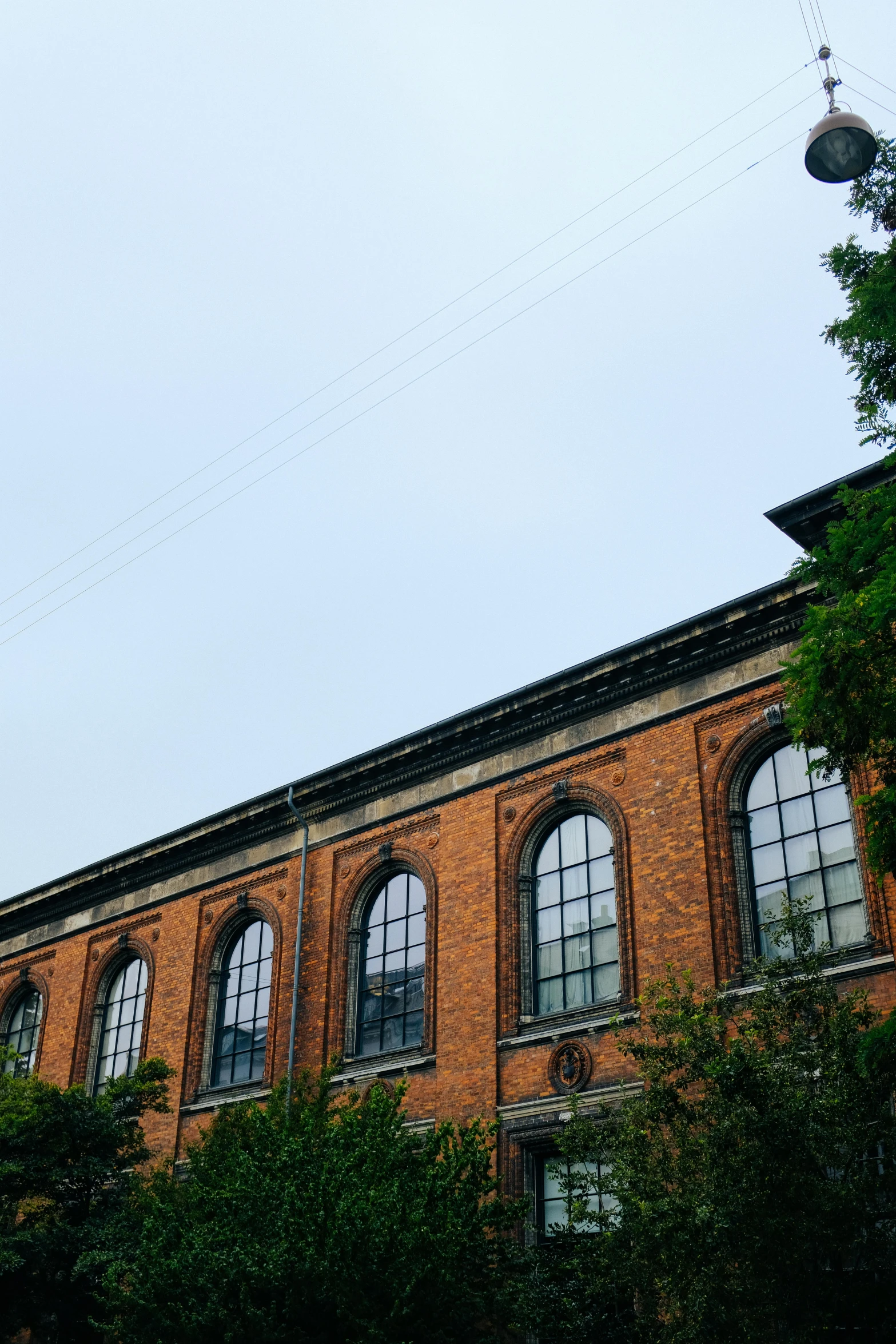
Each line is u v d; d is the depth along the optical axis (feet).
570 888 85.87
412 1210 60.44
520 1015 83.82
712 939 76.07
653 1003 65.16
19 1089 85.61
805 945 62.54
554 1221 77.56
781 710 77.82
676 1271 53.78
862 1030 62.13
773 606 79.56
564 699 89.04
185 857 113.29
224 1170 69.92
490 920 87.71
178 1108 102.12
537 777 89.40
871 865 53.52
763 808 78.23
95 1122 85.46
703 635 82.33
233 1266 59.06
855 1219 53.57
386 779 98.99
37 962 124.88
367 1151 64.13
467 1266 61.77
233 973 105.91
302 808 104.42
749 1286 52.19
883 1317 53.72
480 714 92.79
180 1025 105.91
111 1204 83.76
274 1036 98.43
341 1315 56.95
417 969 92.53
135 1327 63.36
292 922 101.50
